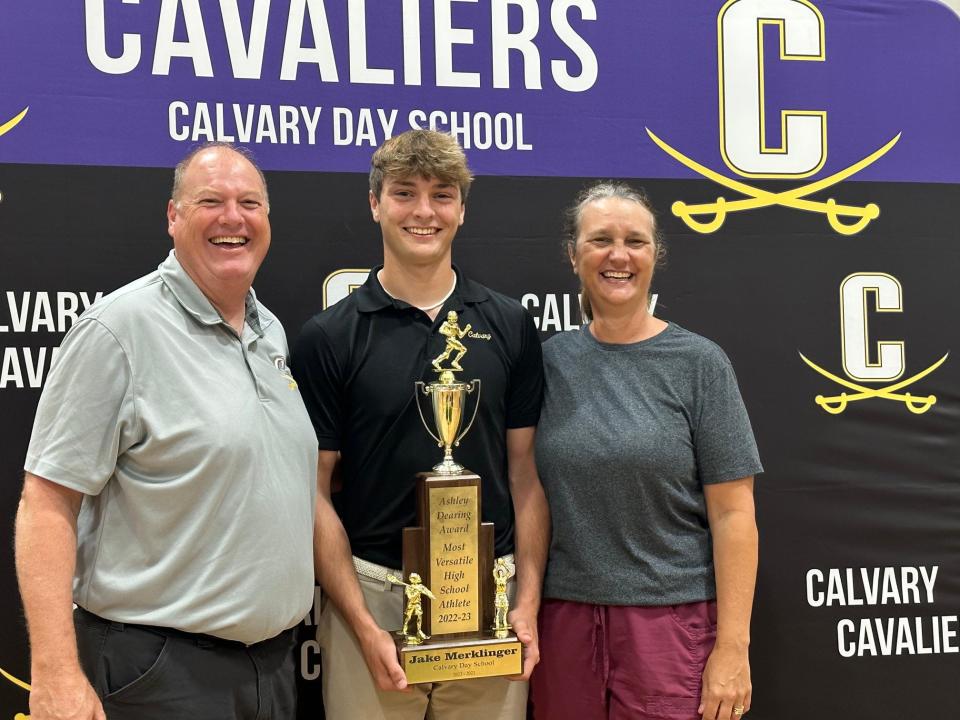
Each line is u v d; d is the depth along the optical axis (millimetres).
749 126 2262
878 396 2273
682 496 1723
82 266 2012
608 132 2213
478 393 1756
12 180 1984
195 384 1485
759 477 2227
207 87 2059
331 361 1745
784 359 2250
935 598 2262
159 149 2041
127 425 1448
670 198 2230
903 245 2303
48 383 1476
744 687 1669
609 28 2213
